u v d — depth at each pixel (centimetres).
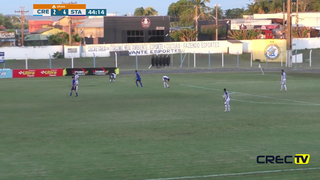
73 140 2025
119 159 1667
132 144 1930
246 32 10000
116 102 3428
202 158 1673
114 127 2358
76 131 2247
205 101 3466
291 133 2153
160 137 2083
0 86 4762
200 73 6556
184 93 4031
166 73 6619
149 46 8900
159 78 5778
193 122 2505
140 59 8581
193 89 4369
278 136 2081
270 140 1991
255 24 10594
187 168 1535
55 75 6231
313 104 3253
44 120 2597
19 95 3919
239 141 1973
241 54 9206
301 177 1416
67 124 2458
